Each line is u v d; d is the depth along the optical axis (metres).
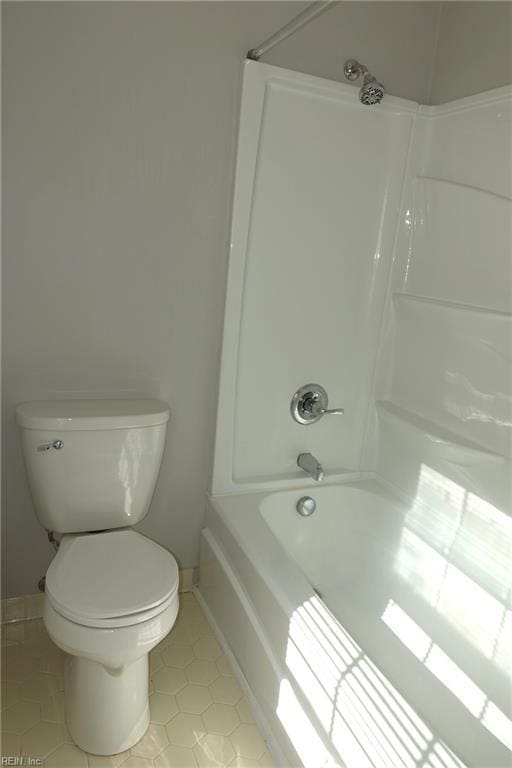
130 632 1.26
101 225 1.63
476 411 1.77
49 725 1.50
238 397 1.97
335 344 2.07
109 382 1.77
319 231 1.92
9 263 1.56
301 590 1.49
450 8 1.87
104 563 1.44
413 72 1.93
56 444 1.53
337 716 1.20
